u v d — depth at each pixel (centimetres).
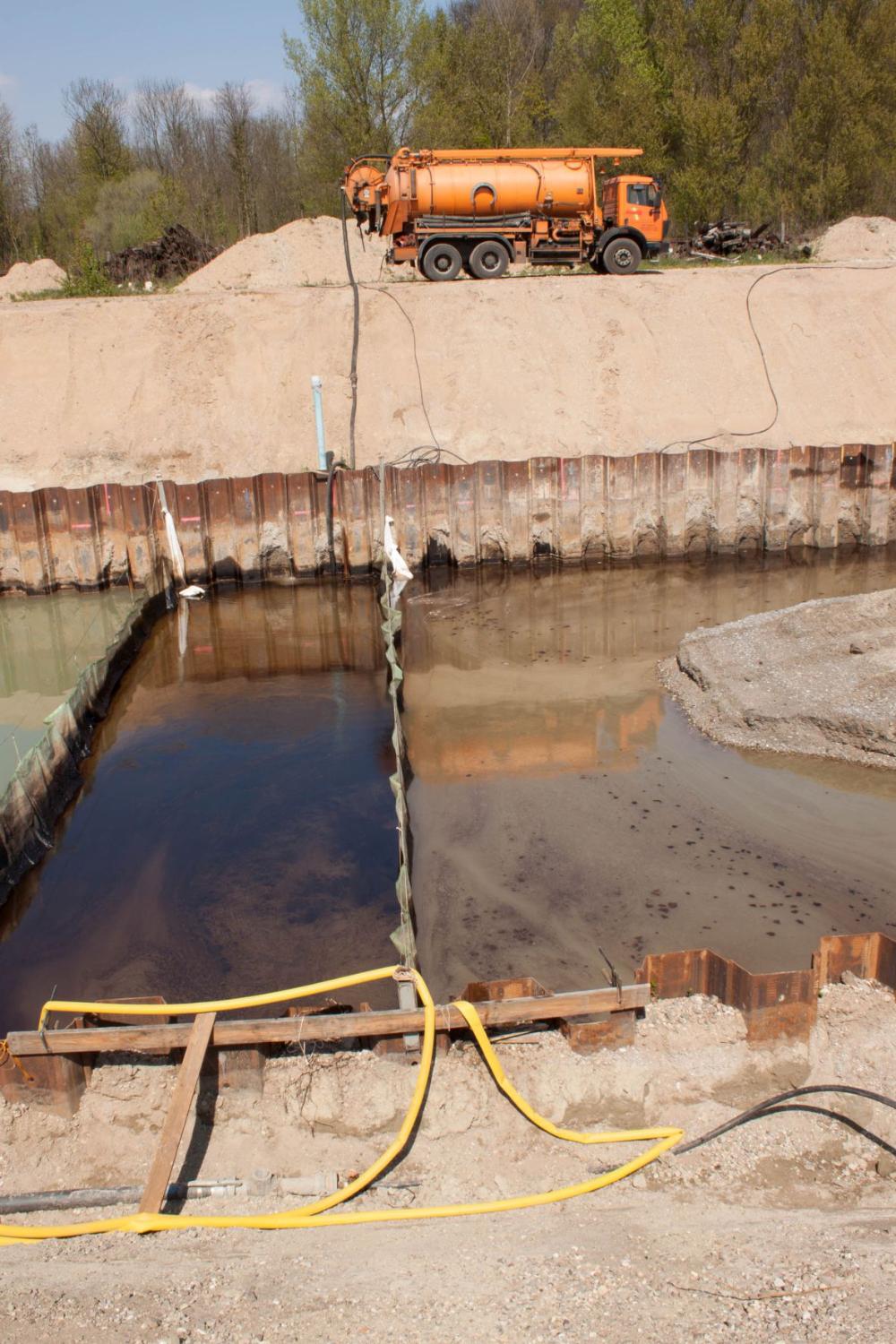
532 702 1552
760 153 4381
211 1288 560
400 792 1197
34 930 1044
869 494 2258
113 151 5072
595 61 4628
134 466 2300
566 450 2353
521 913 1042
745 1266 566
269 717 1540
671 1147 717
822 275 2627
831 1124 732
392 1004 899
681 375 2461
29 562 2073
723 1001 820
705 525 2270
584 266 3105
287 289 2589
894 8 3897
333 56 4038
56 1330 520
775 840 1164
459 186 2516
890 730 1321
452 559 2228
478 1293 545
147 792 1319
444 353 2448
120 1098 764
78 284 3019
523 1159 712
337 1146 730
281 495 2145
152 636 1903
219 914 1060
